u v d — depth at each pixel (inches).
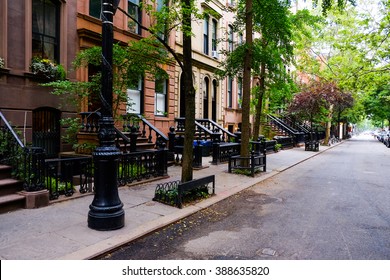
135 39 553.0
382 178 485.4
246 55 478.3
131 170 357.1
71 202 276.4
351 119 2139.5
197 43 769.6
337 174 522.9
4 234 200.4
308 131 1306.6
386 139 1473.9
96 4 501.4
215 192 350.9
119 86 412.2
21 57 382.9
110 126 218.5
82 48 461.1
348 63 1034.1
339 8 525.7
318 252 192.9
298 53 1073.5
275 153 844.0
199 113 788.0
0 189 253.0
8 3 367.9
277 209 295.0
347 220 261.9
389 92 1539.1
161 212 263.3
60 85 354.0
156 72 411.5
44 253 175.3
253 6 497.0
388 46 715.4
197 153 496.4
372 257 186.1
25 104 386.0
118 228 217.9
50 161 275.7
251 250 195.3
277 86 587.2
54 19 434.3
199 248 197.8
